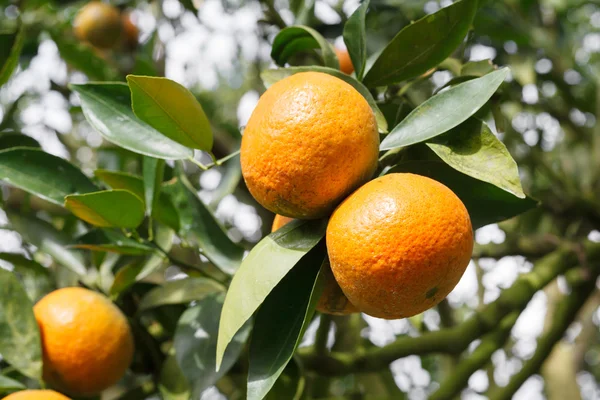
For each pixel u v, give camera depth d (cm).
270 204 66
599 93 121
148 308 83
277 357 67
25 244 94
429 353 95
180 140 71
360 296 64
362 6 73
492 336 103
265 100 66
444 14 69
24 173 78
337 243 64
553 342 107
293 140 64
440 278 63
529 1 117
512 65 108
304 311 68
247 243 120
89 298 81
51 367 79
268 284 64
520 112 125
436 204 63
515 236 107
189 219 83
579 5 134
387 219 63
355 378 119
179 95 68
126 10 135
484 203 72
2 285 80
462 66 75
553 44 120
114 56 130
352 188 66
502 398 106
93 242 84
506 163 65
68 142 132
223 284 83
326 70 71
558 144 142
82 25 125
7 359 78
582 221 117
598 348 190
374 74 73
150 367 86
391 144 67
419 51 71
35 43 121
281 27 99
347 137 64
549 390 135
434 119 67
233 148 109
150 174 80
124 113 75
